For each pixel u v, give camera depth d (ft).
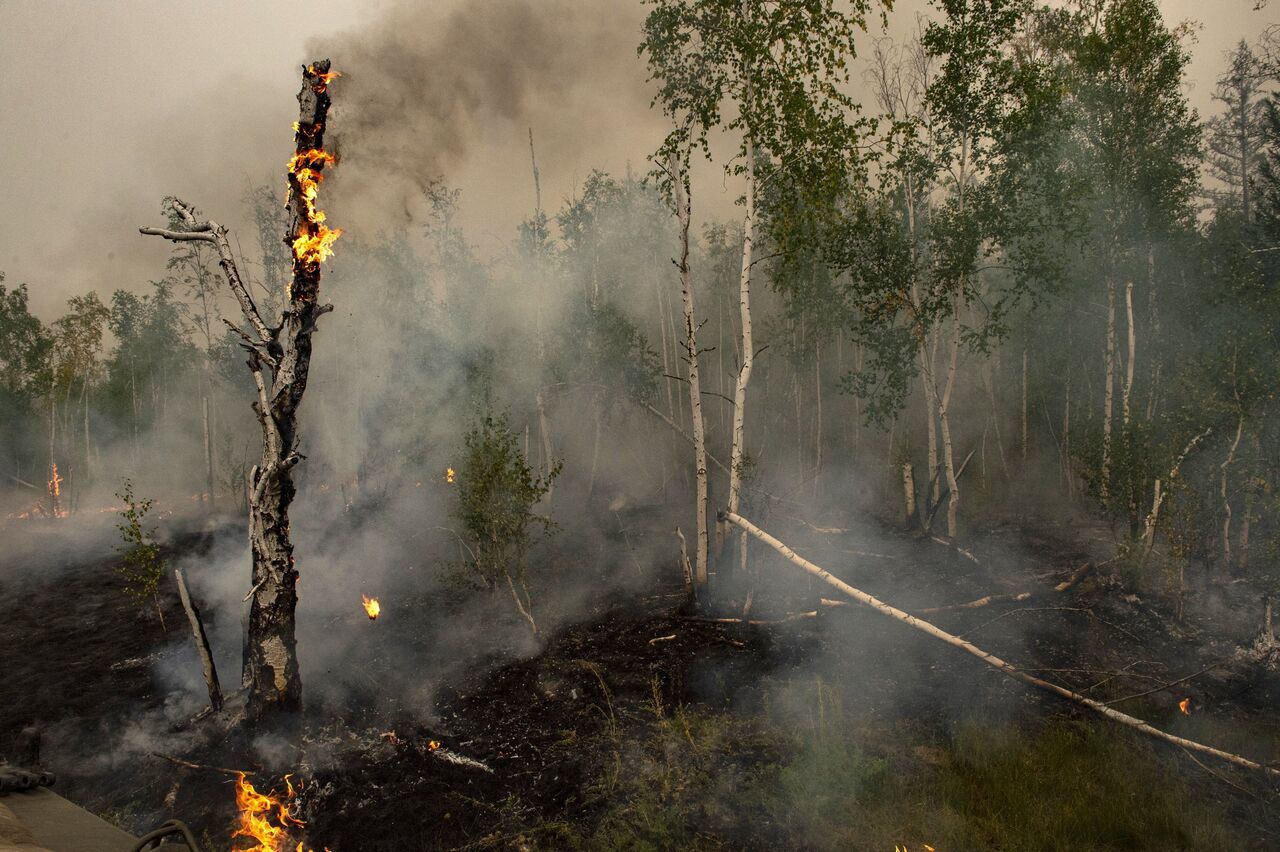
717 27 42.42
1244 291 52.01
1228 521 42.47
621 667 32.81
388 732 27.02
